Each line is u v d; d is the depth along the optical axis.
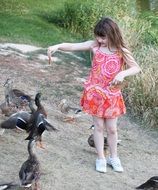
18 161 7.92
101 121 7.93
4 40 14.67
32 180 6.86
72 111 10.15
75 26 17.45
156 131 10.63
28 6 19.36
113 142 8.11
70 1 18.61
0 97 10.46
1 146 8.35
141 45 14.52
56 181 7.53
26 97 9.98
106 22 7.63
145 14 18.09
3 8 18.45
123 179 7.98
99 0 17.80
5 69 12.35
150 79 11.66
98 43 7.82
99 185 7.64
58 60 13.80
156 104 11.23
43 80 12.16
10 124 8.37
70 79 12.59
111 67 7.69
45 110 9.85
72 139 9.28
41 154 8.33
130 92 11.58
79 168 8.07
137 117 11.12
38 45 14.88
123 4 17.94
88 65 13.95
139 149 9.52
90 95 7.81
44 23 17.28
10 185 7.04
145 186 7.55
